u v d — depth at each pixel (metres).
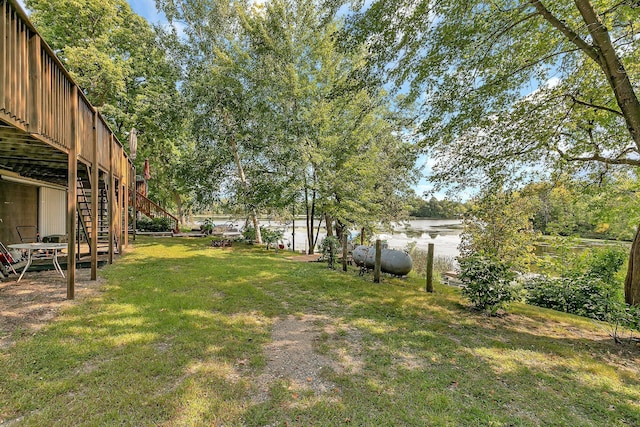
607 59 3.94
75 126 4.29
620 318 4.11
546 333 4.12
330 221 13.64
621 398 2.60
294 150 11.27
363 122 11.16
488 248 8.57
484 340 3.74
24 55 2.92
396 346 3.43
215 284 5.81
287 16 11.84
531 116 5.23
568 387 2.74
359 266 8.31
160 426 2.00
